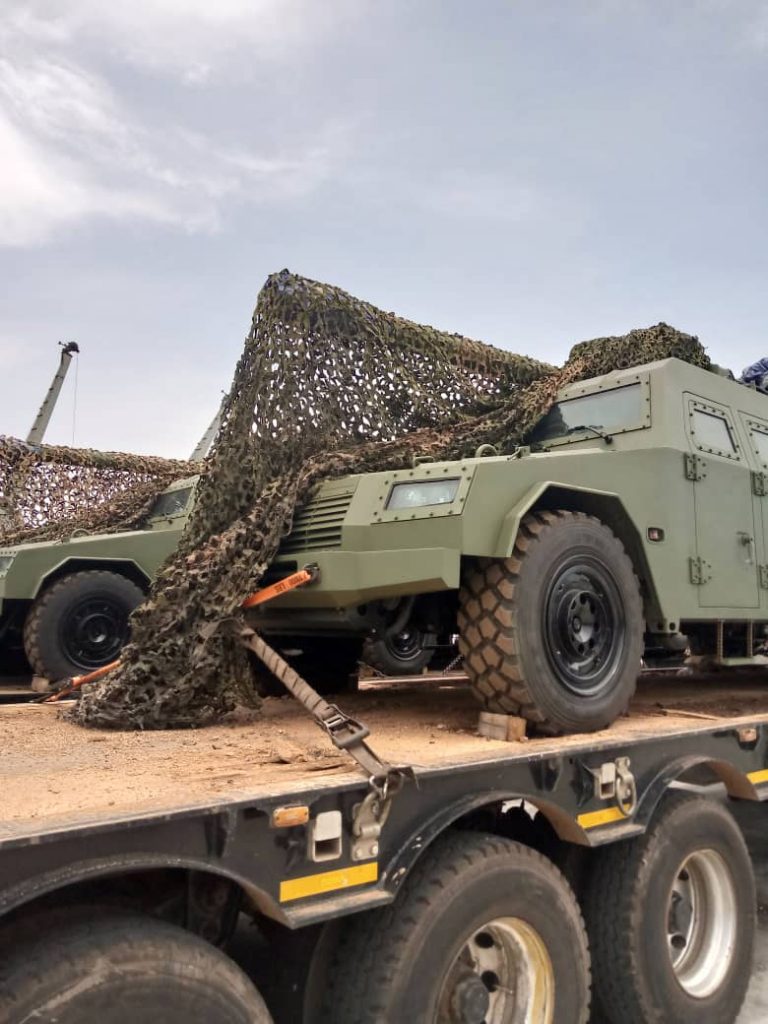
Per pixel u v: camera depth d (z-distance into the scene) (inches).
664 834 112.2
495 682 119.6
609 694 128.6
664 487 152.4
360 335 169.5
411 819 85.9
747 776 132.4
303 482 139.9
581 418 171.0
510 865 90.0
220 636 126.7
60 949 61.7
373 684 217.8
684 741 121.0
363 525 129.4
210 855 69.7
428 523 123.0
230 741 112.2
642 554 147.9
